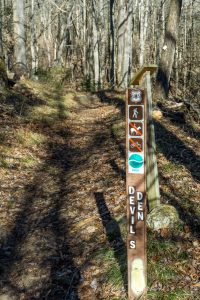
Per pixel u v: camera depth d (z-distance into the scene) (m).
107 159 8.80
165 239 5.09
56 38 32.94
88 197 7.07
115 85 20.50
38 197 7.39
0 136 9.46
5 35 23.95
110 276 4.74
